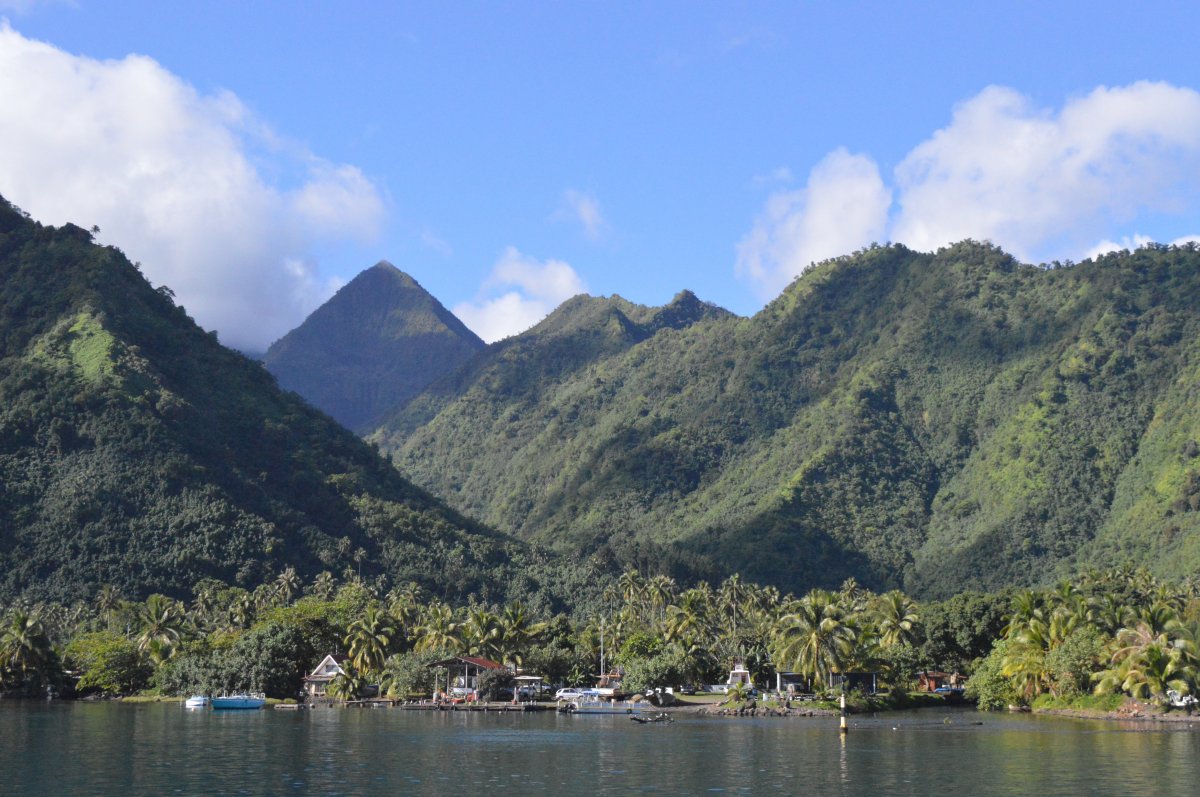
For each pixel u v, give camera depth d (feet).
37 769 315.99
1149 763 329.93
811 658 556.51
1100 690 510.17
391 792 279.28
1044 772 312.71
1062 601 579.48
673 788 287.07
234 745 379.14
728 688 652.89
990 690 578.66
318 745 380.78
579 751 365.61
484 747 377.50
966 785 291.17
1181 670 484.74
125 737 407.64
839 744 388.57
